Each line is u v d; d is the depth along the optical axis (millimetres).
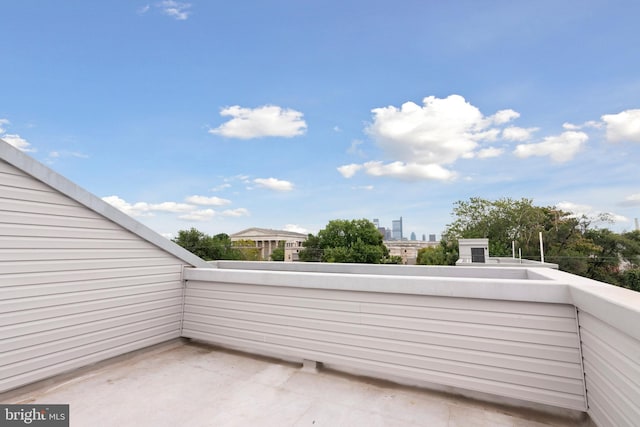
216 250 30688
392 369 2398
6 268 2197
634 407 1291
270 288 2982
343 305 2621
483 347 2139
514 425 1875
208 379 2551
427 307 2322
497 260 15727
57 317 2486
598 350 1661
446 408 2088
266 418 1939
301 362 2945
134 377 2582
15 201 2256
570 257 27578
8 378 2178
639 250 28016
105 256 2857
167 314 3408
